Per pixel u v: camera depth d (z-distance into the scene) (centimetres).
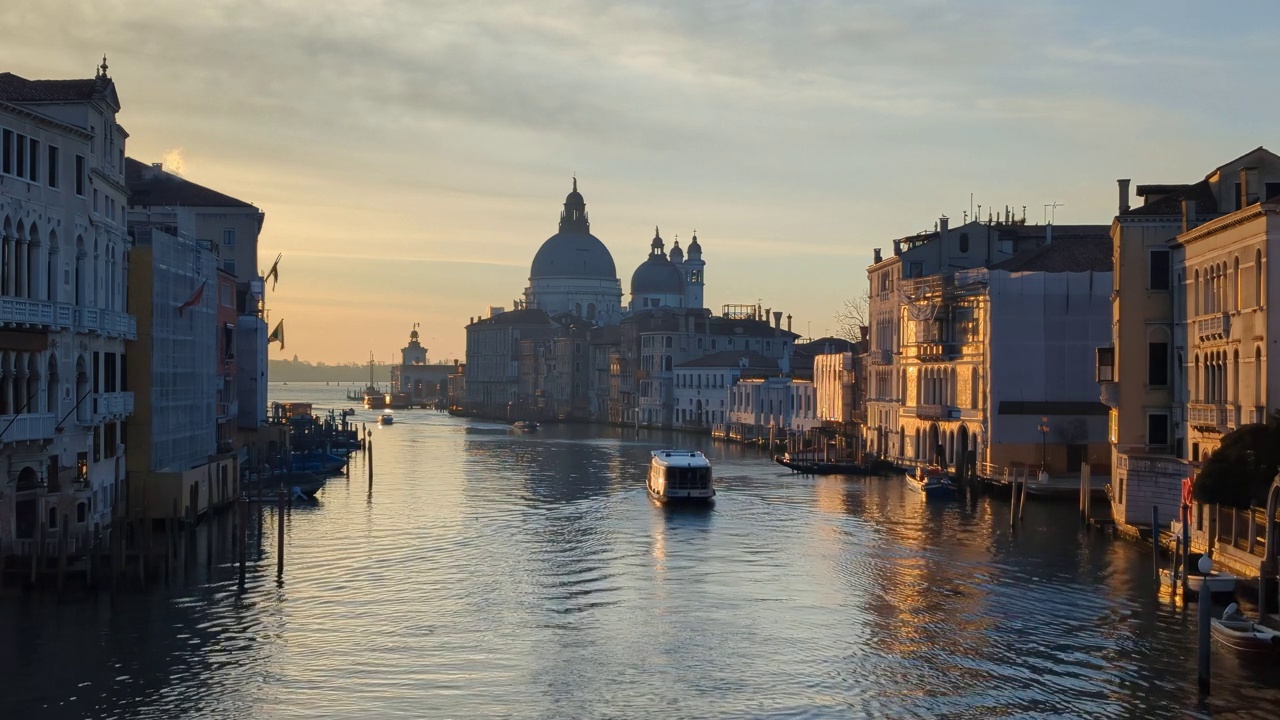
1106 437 8619
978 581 5428
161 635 4481
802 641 4475
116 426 6166
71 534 5212
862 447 11944
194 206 10256
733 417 16650
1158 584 5078
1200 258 5781
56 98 5600
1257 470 4678
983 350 8825
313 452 11050
